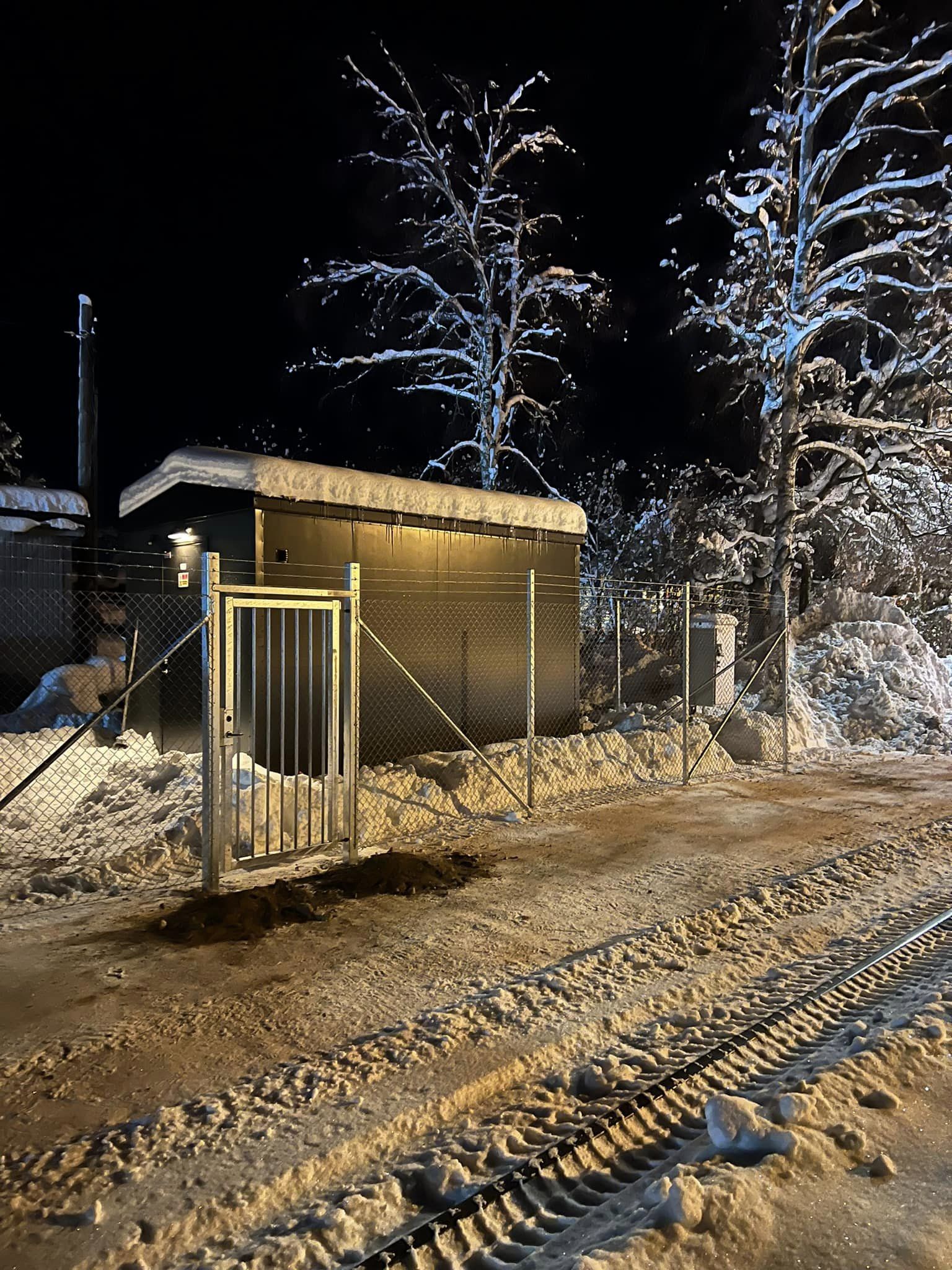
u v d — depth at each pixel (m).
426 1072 3.47
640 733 11.12
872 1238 2.46
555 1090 3.43
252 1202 2.68
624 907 5.64
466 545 10.51
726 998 4.32
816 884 6.21
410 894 5.85
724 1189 2.63
